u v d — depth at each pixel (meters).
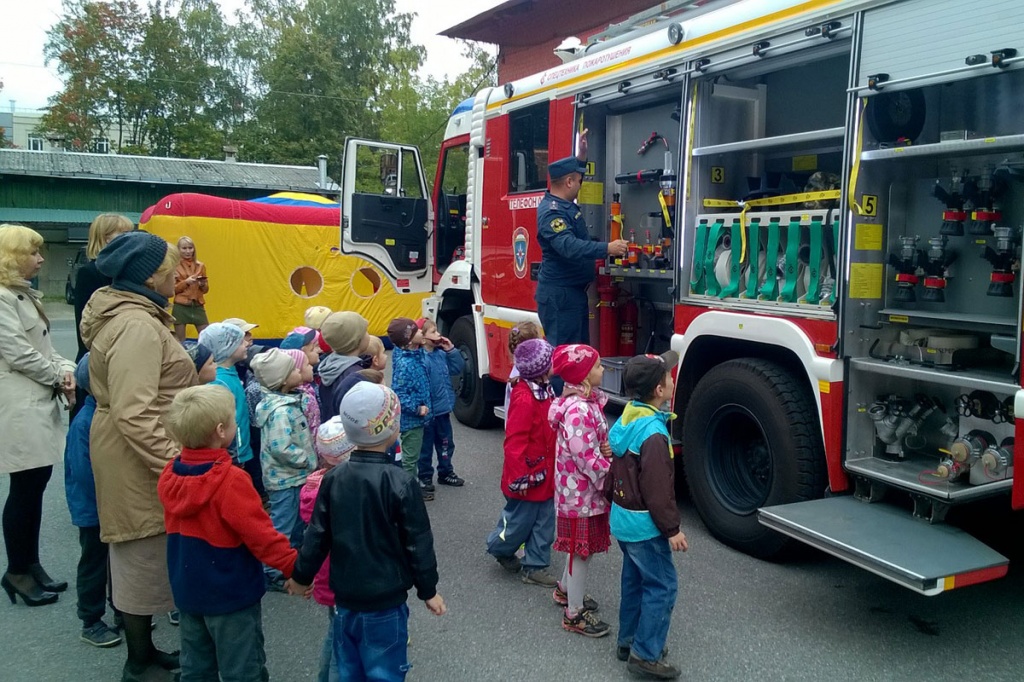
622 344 6.05
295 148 36.06
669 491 3.11
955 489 3.53
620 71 5.39
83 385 3.54
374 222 8.06
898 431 3.92
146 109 40.44
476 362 7.64
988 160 3.71
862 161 3.86
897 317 3.91
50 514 5.51
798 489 4.12
